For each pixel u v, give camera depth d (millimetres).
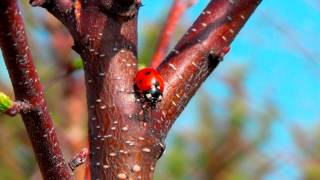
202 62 219
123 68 207
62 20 209
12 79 184
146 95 206
